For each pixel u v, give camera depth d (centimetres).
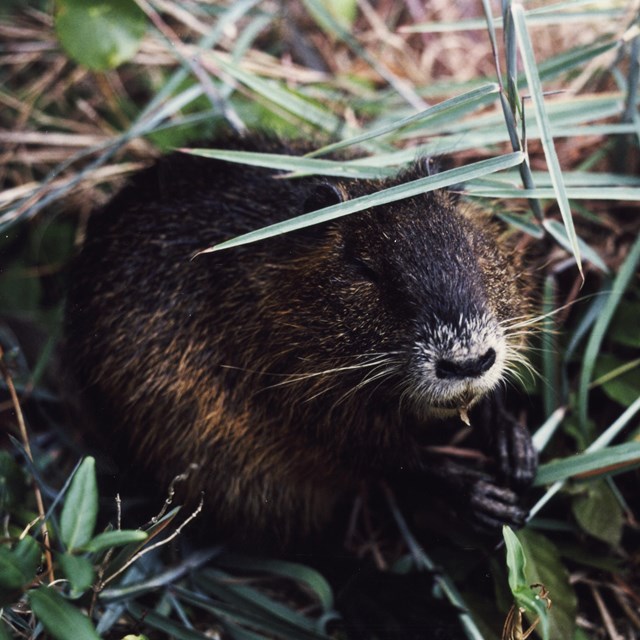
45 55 135
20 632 101
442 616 109
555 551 109
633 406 110
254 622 108
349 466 111
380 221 105
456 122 123
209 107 129
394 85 127
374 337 104
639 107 119
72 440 121
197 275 111
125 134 123
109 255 113
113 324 112
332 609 111
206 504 113
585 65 125
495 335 102
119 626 107
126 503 114
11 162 132
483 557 111
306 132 125
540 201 112
